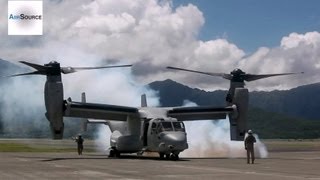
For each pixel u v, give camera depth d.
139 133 39.03
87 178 20.50
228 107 40.06
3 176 21.41
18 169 25.50
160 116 38.38
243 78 40.31
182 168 26.34
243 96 39.66
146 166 28.00
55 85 36.00
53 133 36.50
